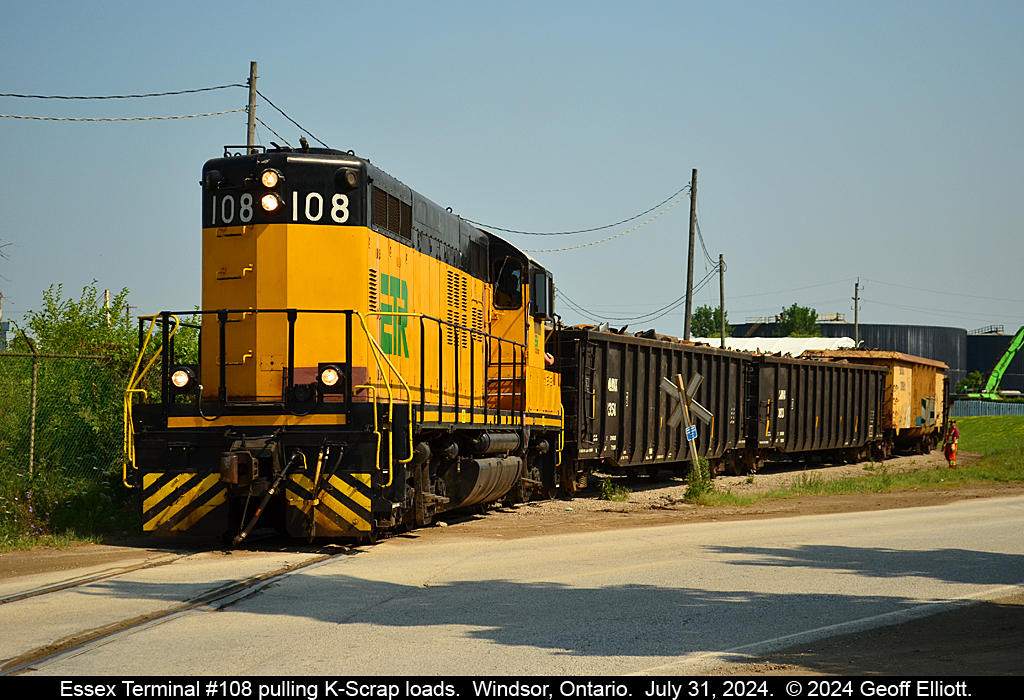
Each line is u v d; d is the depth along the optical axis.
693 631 7.71
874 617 8.33
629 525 15.47
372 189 13.04
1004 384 125.31
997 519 16.83
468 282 16.77
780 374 29.78
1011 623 8.19
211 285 12.78
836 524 15.85
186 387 12.34
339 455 11.84
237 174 12.75
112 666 6.44
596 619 8.08
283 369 12.44
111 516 14.57
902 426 39.09
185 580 9.66
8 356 15.73
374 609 8.37
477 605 8.59
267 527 12.92
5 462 15.51
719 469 27.55
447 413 13.94
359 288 12.66
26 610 8.16
